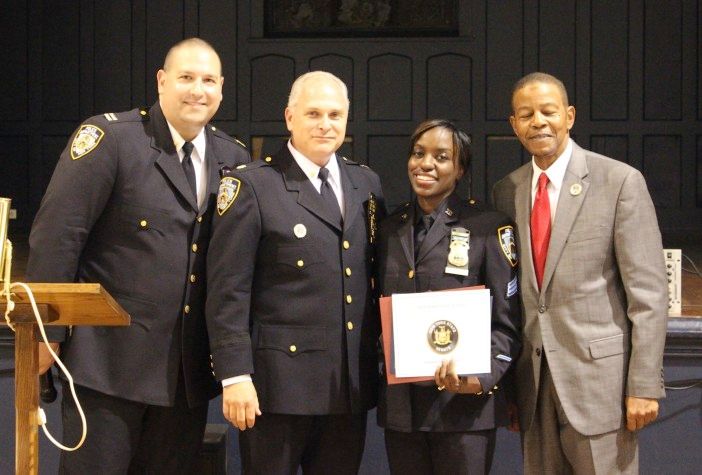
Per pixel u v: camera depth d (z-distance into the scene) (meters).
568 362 2.62
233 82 8.14
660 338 2.57
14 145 8.24
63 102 8.20
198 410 2.73
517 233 2.71
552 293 2.63
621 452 2.64
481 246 2.62
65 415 2.63
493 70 8.02
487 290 2.48
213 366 2.54
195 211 2.66
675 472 3.30
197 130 2.67
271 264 2.58
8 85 8.22
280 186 2.60
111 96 8.17
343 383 2.58
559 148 2.68
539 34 7.98
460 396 2.59
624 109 8.00
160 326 2.60
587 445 2.62
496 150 8.05
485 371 2.47
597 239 2.61
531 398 2.66
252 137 8.17
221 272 2.53
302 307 2.57
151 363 2.60
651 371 2.56
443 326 2.48
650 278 2.58
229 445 3.38
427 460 2.67
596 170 2.66
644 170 8.02
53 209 2.54
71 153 2.59
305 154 2.62
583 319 2.61
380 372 3.09
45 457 3.30
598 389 2.61
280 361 2.56
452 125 2.64
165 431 2.70
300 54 8.11
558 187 2.68
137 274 2.60
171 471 2.73
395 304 2.50
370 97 8.12
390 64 8.09
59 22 8.16
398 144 8.12
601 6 7.94
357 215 2.65
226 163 2.77
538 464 2.72
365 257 2.65
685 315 3.48
